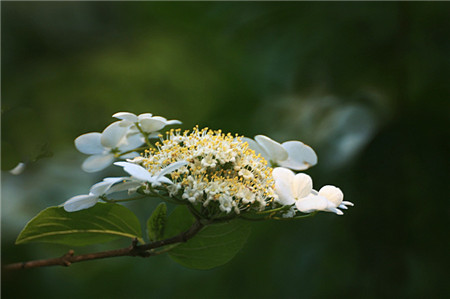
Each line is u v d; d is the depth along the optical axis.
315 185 0.73
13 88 1.03
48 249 0.78
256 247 0.76
